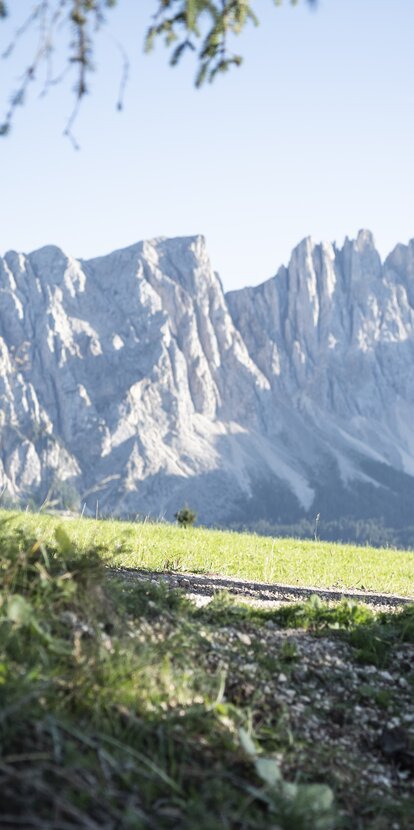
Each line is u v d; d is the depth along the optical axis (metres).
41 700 6.60
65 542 9.02
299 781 7.50
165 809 5.90
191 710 7.45
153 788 6.15
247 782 6.85
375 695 10.12
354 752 8.75
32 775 5.65
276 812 6.44
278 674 9.91
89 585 8.90
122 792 5.96
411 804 7.80
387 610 18.47
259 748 7.61
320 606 13.43
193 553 28.05
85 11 8.11
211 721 7.42
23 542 9.01
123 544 9.57
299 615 12.90
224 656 9.78
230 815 6.12
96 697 6.98
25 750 5.95
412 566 36.19
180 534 38.38
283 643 11.09
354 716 9.54
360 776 8.16
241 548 34.72
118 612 9.25
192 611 11.36
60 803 5.46
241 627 11.52
